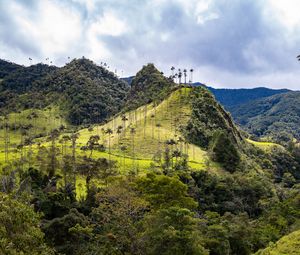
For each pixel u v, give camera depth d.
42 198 77.88
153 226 54.53
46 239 59.38
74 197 89.88
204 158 161.50
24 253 27.92
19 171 120.75
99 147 173.00
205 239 66.94
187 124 193.88
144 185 78.75
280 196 145.62
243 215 100.50
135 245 54.56
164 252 51.00
